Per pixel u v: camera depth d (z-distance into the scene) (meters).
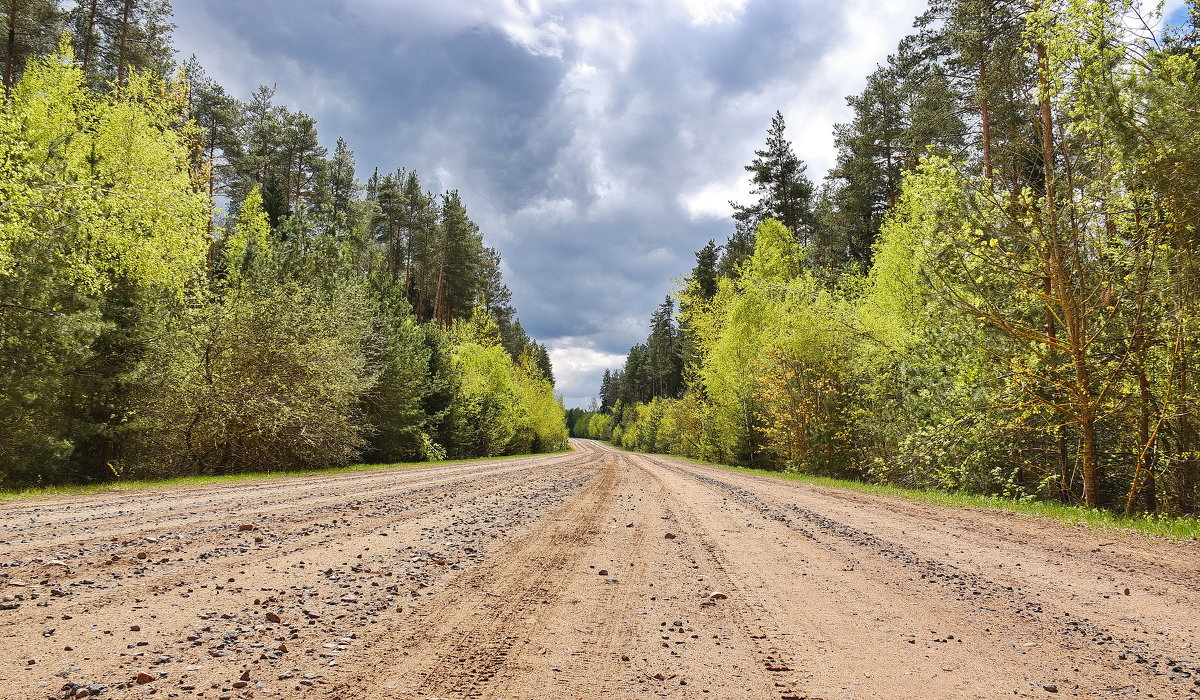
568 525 8.40
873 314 20.11
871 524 9.08
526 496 12.23
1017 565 6.30
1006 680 3.36
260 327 21.45
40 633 3.54
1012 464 14.45
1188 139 9.26
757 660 3.59
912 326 17.53
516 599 4.69
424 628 3.95
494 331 61.44
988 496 14.10
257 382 21.09
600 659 3.52
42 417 15.57
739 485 16.33
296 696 2.85
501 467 25.30
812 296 22.97
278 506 9.58
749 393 30.95
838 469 23.77
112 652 3.31
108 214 15.93
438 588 4.92
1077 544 7.53
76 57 28.52
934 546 7.34
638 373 111.88
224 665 3.20
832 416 23.23
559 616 4.30
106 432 16.83
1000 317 12.16
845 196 35.19
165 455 20.09
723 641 3.90
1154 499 12.01
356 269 35.50
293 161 45.47
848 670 3.46
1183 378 10.85
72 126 17.94
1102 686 3.29
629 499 12.05
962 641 3.99
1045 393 12.75
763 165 42.53
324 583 4.93
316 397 22.83
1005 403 12.87
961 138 21.50
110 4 29.73
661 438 63.88
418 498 11.35
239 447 22.34
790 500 12.41
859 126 34.28
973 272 12.38
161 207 17.09
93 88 27.89
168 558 5.60
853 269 28.61
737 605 4.72
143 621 3.84
